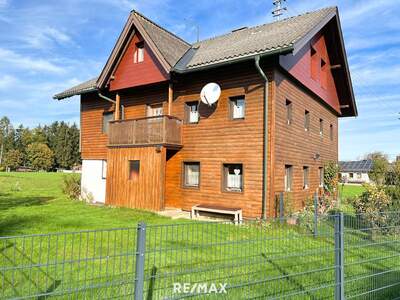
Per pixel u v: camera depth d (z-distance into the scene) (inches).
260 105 418.6
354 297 165.8
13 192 798.5
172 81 483.2
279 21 564.7
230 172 449.1
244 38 514.6
